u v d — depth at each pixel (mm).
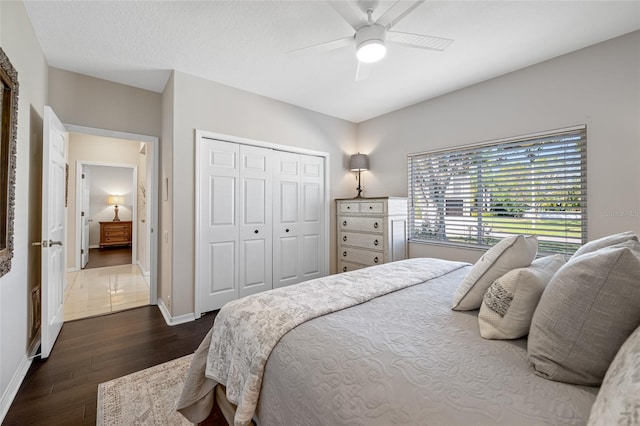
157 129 3227
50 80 2611
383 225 3346
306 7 1856
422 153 3463
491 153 2869
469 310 1254
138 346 2275
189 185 2799
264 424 965
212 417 1393
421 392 712
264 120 3314
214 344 1300
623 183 2125
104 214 7754
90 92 2820
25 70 1875
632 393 464
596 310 718
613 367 590
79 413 1521
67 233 4832
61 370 1917
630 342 614
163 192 3123
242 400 991
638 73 2064
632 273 691
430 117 3377
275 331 1062
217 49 2357
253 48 2340
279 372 946
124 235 7754
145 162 4539
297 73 2770
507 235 2754
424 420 649
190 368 1341
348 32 2127
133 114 3070
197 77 2832
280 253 3506
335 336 991
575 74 2340
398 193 3740
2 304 1533
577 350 729
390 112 3838
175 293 2723
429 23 2006
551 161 2482
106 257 6230
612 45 2168
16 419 1476
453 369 794
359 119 4156
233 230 3111
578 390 706
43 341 2033
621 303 692
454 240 3174
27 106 1930
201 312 2891
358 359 855
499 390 707
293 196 3631
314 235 3838
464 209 3086
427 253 3391
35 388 1722
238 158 3143
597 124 2232
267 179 3379
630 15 1912
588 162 2277
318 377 846
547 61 2490
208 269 2943
